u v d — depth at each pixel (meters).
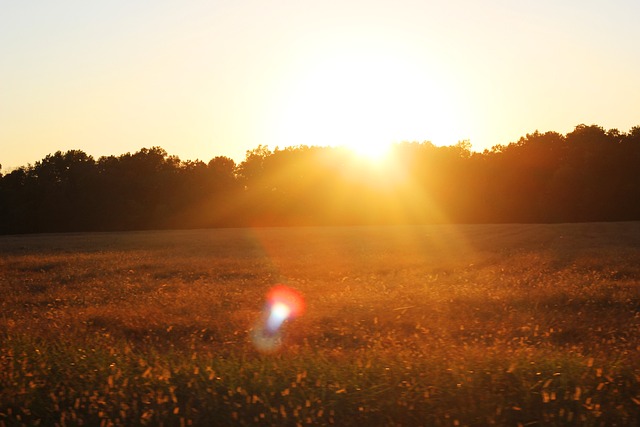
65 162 101.12
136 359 8.30
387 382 7.06
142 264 29.55
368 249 39.06
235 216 99.56
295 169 108.38
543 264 26.20
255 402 6.69
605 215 91.62
